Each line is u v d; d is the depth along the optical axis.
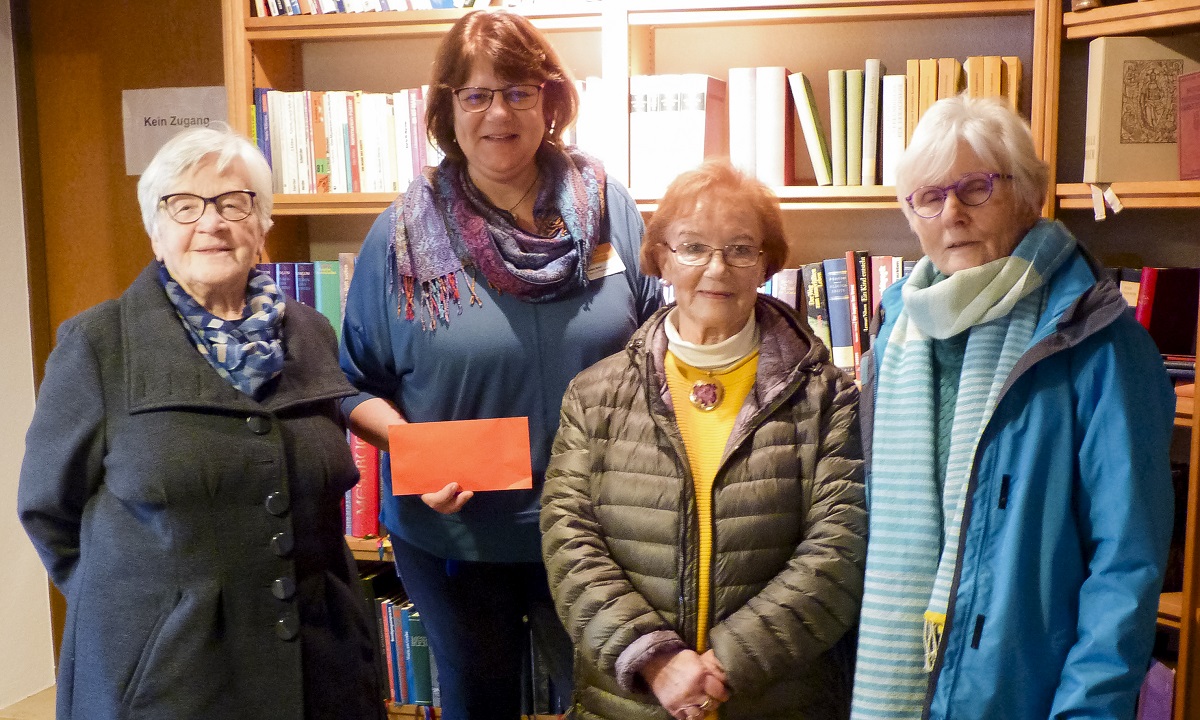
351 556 1.69
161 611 1.43
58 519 1.49
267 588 1.49
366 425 1.83
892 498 1.39
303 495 1.54
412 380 1.85
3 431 2.86
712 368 1.49
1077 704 1.21
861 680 1.37
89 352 1.46
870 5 2.16
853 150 2.25
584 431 1.50
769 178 2.28
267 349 1.53
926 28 2.47
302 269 2.45
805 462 1.43
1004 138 1.36
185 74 2.88
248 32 2.42
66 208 2.99
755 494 1.40
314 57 2.75
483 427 1.72
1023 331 1.34
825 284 2.28
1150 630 1.22
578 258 1.77
